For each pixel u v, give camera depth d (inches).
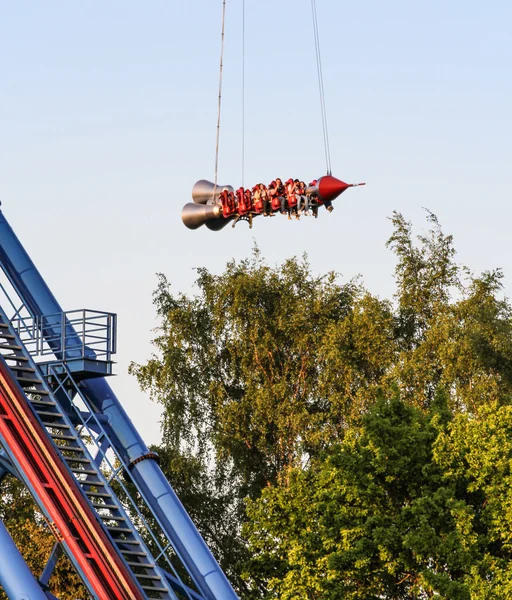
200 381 6254.9
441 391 4869.6
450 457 4439.0
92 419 3700.8
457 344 5782.5
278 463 6023.6
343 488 4517.7
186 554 3612.2
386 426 4471.0
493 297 6102.4
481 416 4643.2
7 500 5812.0
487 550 4414.4
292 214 3139.8
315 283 6338.6
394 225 6525.6
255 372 6161.4
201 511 6067.9
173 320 6200.8
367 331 5895.7
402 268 6481.3
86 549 3297.2
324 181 3080.7
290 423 5861.2
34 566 5231.3
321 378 5925.2
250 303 6151.6
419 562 4311.0
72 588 5182.1
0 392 3408.0
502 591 4097.0
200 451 6210.6
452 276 6451.8
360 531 4352.9
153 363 6190.9
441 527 4347.9
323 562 4402.1
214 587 3563.0
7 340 3639.3
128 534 3617.1
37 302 3784.5
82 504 3344.0
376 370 6033.5
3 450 3501.5
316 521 4665.4
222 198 3198.8
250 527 4813.0
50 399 3570.4
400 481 4530.0
